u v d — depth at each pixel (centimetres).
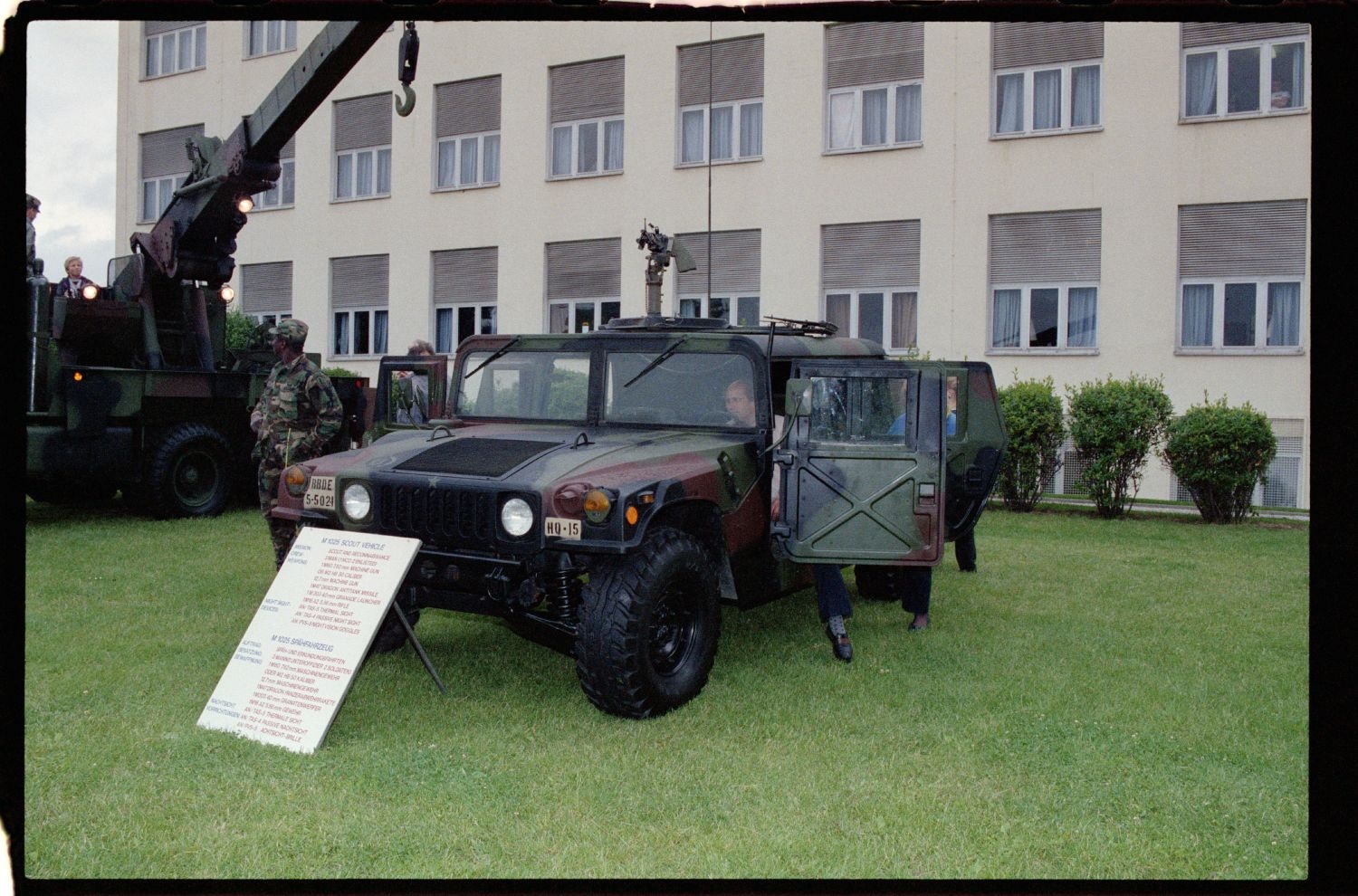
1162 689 484
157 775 375
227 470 1030
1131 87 1310
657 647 450
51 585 682
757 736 420
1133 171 1314
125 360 1012
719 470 478
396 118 1761
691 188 1550
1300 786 374
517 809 352
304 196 1850
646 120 1569
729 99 1535
